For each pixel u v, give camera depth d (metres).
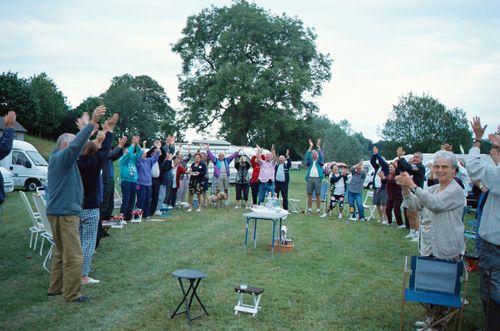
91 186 5.66
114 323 4.53
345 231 10.58
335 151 52.28
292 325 4.64
